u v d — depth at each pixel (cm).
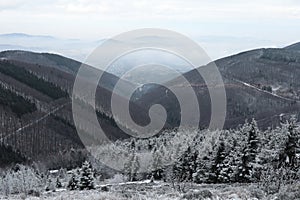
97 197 1775
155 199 1727
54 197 1998
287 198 1659
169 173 4025
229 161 4022
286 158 3253
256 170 3534
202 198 1748
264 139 4047
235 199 1717
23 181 5934
